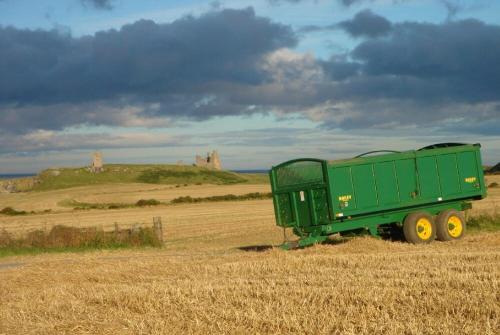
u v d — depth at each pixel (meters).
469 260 15.45
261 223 38.88
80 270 19.02
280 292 12.14
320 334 9.47
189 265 18.02
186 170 169.75
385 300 10.92
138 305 12.14
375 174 21.47
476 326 9.27
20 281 17.77
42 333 10.75
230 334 9.78
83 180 153.38
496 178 80.44
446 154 22.97
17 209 76.31
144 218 50.19
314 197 21.17
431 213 22.66
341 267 15.38
